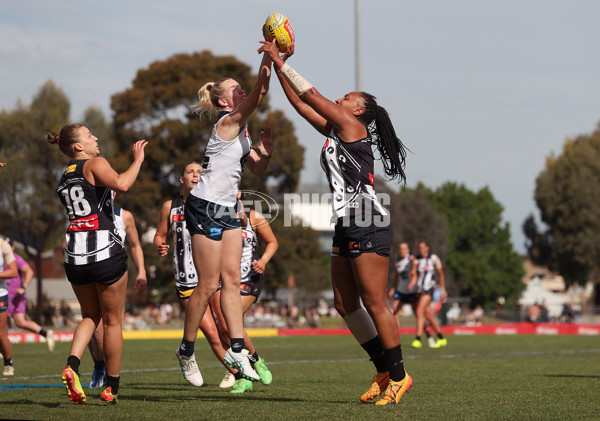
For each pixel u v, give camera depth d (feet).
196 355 121.90
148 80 374.02
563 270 544.62
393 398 48.03
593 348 142.20
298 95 47.85
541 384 65.36
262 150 54.24
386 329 47.93
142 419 40.88
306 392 59.21
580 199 514.68
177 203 67.51
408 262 146.51
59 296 453.17
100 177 47.52
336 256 48.93
